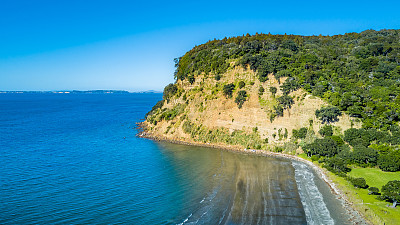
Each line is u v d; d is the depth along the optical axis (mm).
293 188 64312
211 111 118812
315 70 111188
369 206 53094
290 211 53094
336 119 90750
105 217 50406
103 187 64625
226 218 50781
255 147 100625
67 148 103625
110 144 113188
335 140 85188
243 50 124000
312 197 59125
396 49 121125
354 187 62938
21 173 72500
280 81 107500
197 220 50062
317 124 93938
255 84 112938
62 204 54938
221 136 111312
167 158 91500
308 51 126938
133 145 111875
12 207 52906
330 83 101500
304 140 93188
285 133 98812
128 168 80000
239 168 79875
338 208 53844
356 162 77375
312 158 83938
